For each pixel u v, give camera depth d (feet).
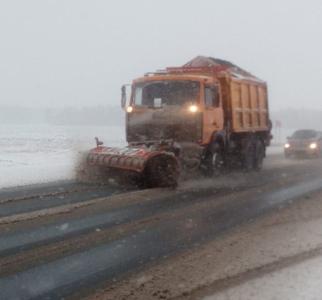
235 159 53.62
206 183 42.88
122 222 27.63
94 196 35.63
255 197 36.52
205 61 54.34
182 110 42.86
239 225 27.45
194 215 29.73
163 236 24.82
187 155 42.29
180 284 18.11
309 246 23.18
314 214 30.76
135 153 38.83
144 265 20.33
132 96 45.06
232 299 16.51
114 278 18.83
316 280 18.31
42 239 23.93
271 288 17.49
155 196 35.78
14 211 30.12
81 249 22.44
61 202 33.14
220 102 47.01
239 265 20.26
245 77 54.39
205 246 23.15
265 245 23.35
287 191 39.88
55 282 18.38
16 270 19.61
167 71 50.78
